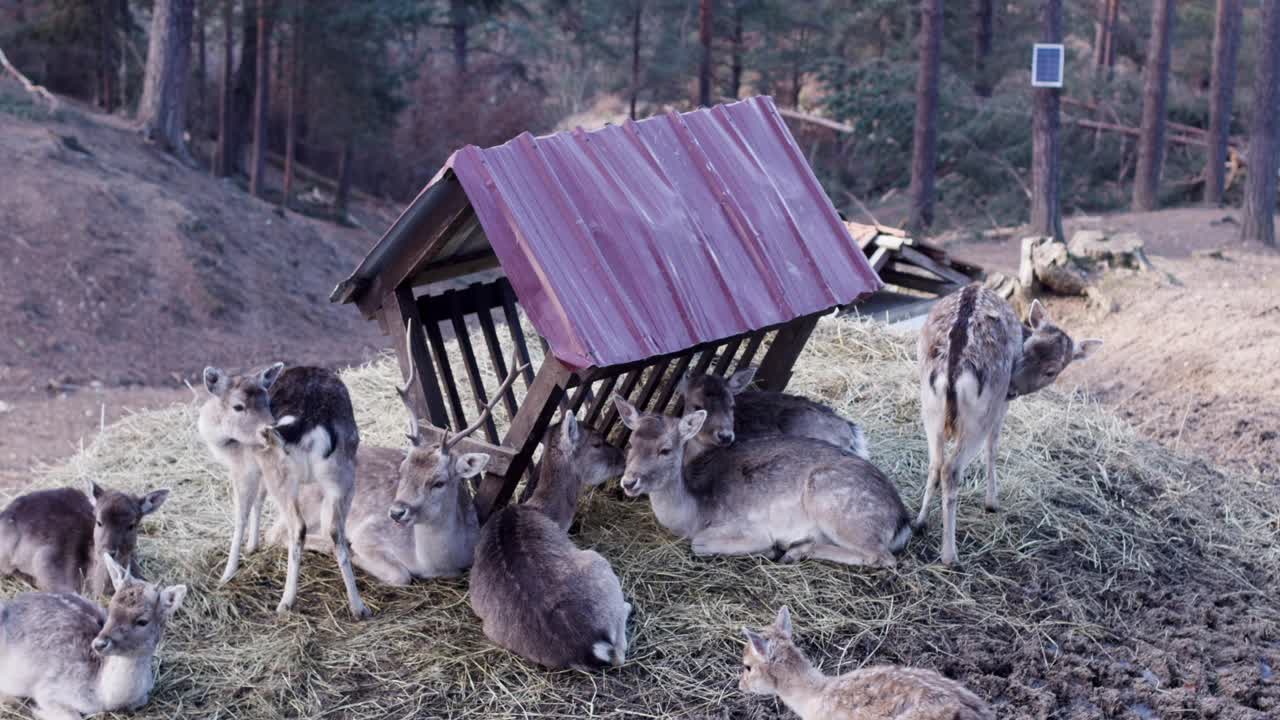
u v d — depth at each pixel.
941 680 5.74
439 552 7.39
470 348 8.55
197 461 9.30
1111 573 8.12
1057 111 23.88
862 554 7.60
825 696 5.86
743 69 36.09
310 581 7.55
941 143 31.22
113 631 6.09
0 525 7.46
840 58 33.59
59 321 16.83
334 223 29.08
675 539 7.96
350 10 29.20
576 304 7.21
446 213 7.73
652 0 31.75
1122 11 38.81
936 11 25.25
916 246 13.89
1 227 18.27
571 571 6.81
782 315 8.03
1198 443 11.52
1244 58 34.69
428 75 36.56
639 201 7.86
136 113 31.11
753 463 7.86
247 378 7.07
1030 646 7.11
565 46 43.31
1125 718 6.59
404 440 9.41
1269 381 13.07
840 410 10.01
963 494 8.69
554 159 7.72
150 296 18.16
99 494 7.09
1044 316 8.44
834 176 32.91
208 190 23.30
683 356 8.52
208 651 6.85
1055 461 9.45
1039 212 24.33
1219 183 28.86
